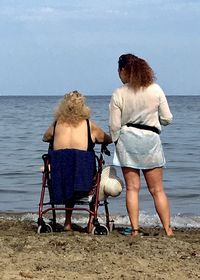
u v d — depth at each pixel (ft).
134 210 25.26
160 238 24.36
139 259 20.67
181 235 26.86
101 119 169.58
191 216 36.70
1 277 18.40
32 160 70.74
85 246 22.39
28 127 141.79
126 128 24.61
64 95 26.27
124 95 24.44
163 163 25.04
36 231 26.94
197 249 22.44
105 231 25.55
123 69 24.50
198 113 244.83
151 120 24.57
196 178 55.93
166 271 19.36
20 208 39.52
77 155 25.21
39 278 18.35
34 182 52.49
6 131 127.54
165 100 24.59
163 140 103.81
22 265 19.79
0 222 31.09
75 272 19.04
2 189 48.37
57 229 27.50
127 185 25.25
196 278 18.69
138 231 25.43
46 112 256.93
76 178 25.18
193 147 89.51
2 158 73.31
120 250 21.84
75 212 35.45
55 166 25.39
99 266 19.75
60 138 25.88
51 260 20.44
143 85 24.27
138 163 24.70
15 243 22.95
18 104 465.06
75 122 25.86
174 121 174.60
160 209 25.55
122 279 18.38
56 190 25.52
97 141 26.17
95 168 25.73
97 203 25.67
